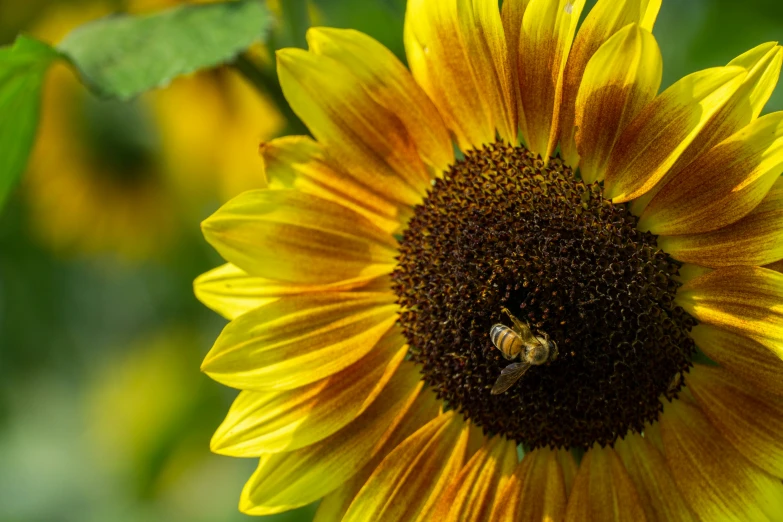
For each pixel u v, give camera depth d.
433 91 0.52
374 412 0.52
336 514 0.52
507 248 0.51
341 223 0.52
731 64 0.49
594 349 0.51
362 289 0.53
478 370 0.52
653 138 0.50
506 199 0.52
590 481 0.52
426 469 0.52
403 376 0.53
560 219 0.51
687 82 0.49
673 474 0.51
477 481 0.52
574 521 0.51
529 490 0.52
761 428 0.50
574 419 0.51
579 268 0.51
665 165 0.50
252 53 0.56
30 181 0.67
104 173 0.67
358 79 0.52
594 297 0.51
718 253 0.50
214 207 0.67
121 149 0.66
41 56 0.54
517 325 0.51
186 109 0.65
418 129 0.52
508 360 0.51
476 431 0.53
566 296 0.51
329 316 0.52
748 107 0.49
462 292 0.52
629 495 0.51
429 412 0.53
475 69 0.52
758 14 0.59
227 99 0.64
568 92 0.51
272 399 0.52
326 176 0.52
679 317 0.51
